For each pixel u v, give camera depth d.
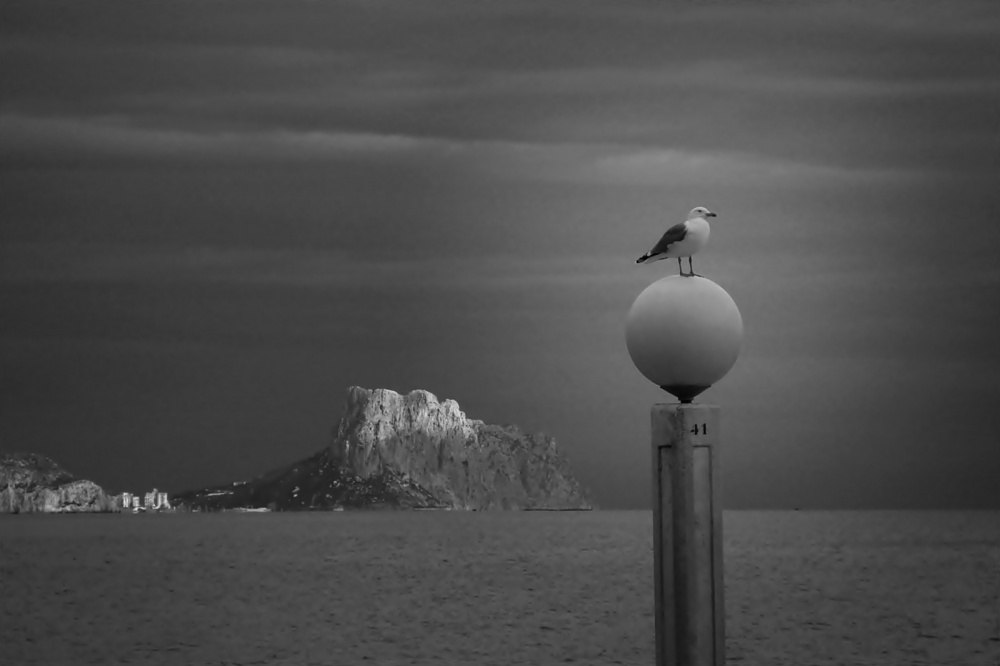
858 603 80.50
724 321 9.86
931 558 135.88
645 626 64.81
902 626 66.94
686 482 9.79
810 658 55.16
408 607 75.56
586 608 74.81
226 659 52.91
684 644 9.74
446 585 93.56
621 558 134.75
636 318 10.06
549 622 67.00
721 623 9.75
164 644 58.38
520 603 78.12
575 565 120.75
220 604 78.44
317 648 56.56
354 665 50.88
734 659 54.66
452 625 65.38
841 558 136.62
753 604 79.81
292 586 93.50
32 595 86.38
